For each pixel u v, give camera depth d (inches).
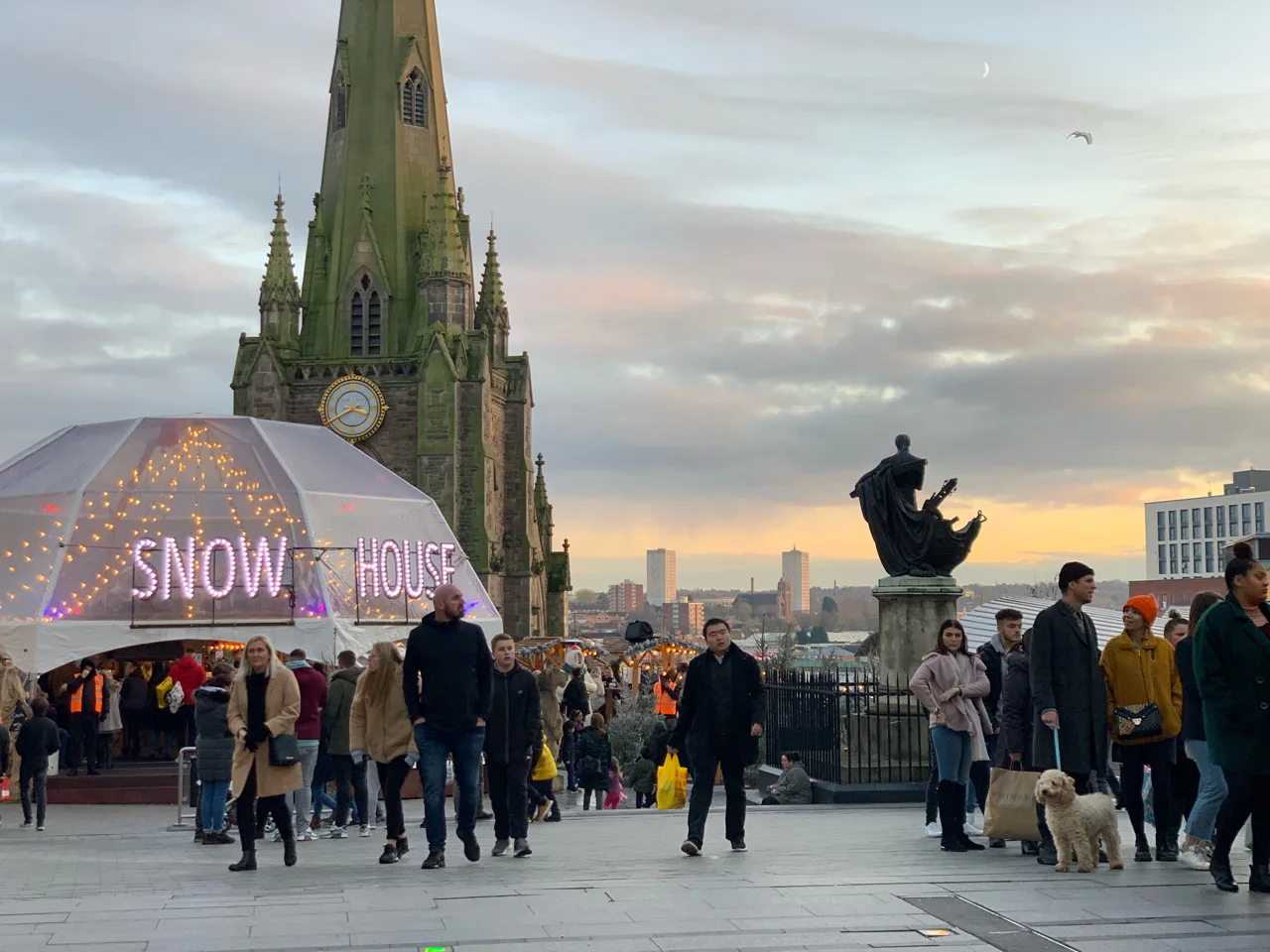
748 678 588.7
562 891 456.4
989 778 605.6
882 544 958.4
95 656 1715.1
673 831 757.3
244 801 591.8
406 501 1897.1
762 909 411.2
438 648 575.5
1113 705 538.0
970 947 354.9
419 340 4037.9
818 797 924.0
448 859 618.8
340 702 823.7
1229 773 450.0
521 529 4333.2
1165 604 6269.7
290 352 4109.3
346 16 4293.8
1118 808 790.5
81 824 1019.9
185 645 1747.0
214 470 1764.3
